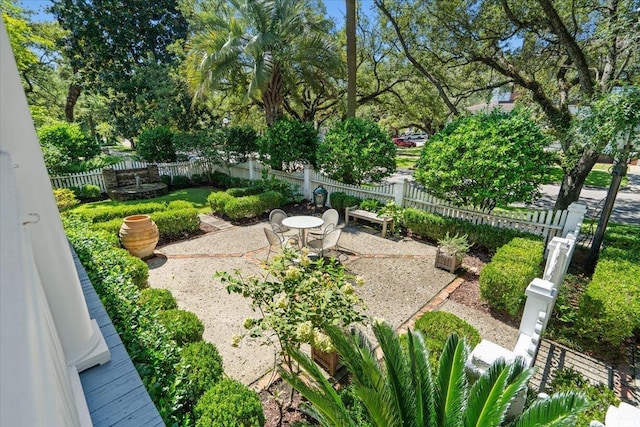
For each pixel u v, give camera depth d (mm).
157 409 1806
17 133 1380
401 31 10586
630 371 3387
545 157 5914
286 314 2658
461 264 5762
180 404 1938
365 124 8742
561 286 4648
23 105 1392
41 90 18109
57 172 10664
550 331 3859
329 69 11141
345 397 2664
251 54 10219
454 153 6348
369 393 1702
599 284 3879
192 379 2312
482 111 6879
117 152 25797
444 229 6660
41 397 547
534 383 3168
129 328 2434
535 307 2852
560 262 3881
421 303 4629
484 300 4469
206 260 6113
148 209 7785
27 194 1453
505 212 6336
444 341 3105
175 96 16312
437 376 2070
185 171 13398
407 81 14250
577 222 5559
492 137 5945
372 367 1867
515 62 8695
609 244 5734
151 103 17266
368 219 7645
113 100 18531
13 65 1343
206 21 10930
